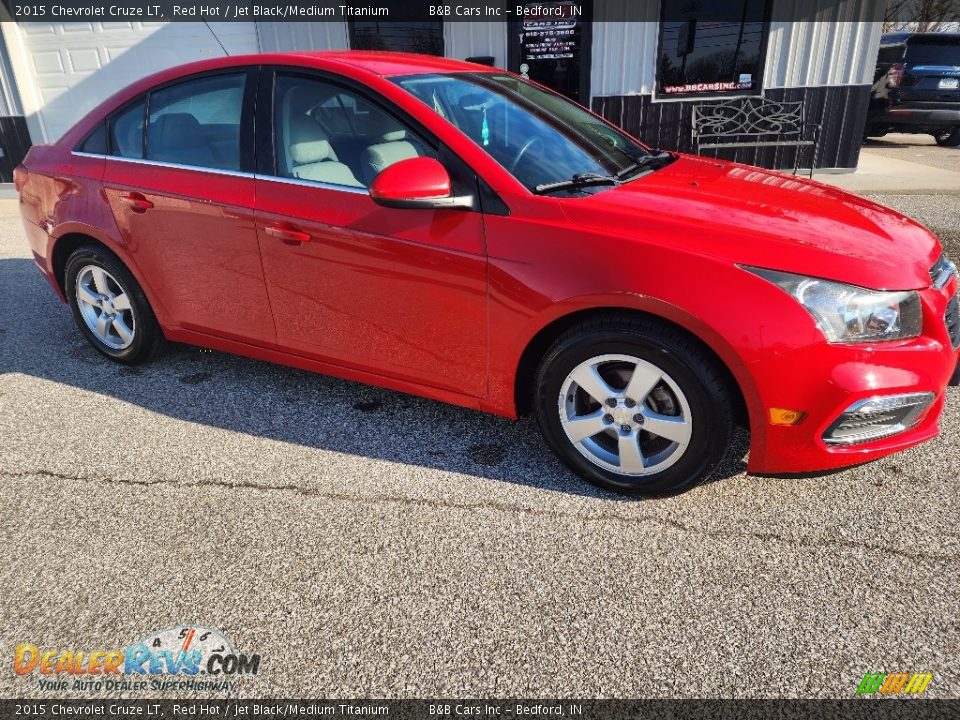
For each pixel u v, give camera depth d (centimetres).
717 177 291
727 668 183
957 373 242
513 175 249
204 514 251
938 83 1116
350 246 270
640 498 253
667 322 225
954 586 208
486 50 823
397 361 281
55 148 365
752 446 229
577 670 183
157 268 332
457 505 253
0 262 596
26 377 369
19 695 181
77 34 850
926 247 246
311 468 278
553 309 236
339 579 217
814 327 210
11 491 267
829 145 834
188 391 348
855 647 188
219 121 305
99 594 214
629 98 829
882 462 273
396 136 266
